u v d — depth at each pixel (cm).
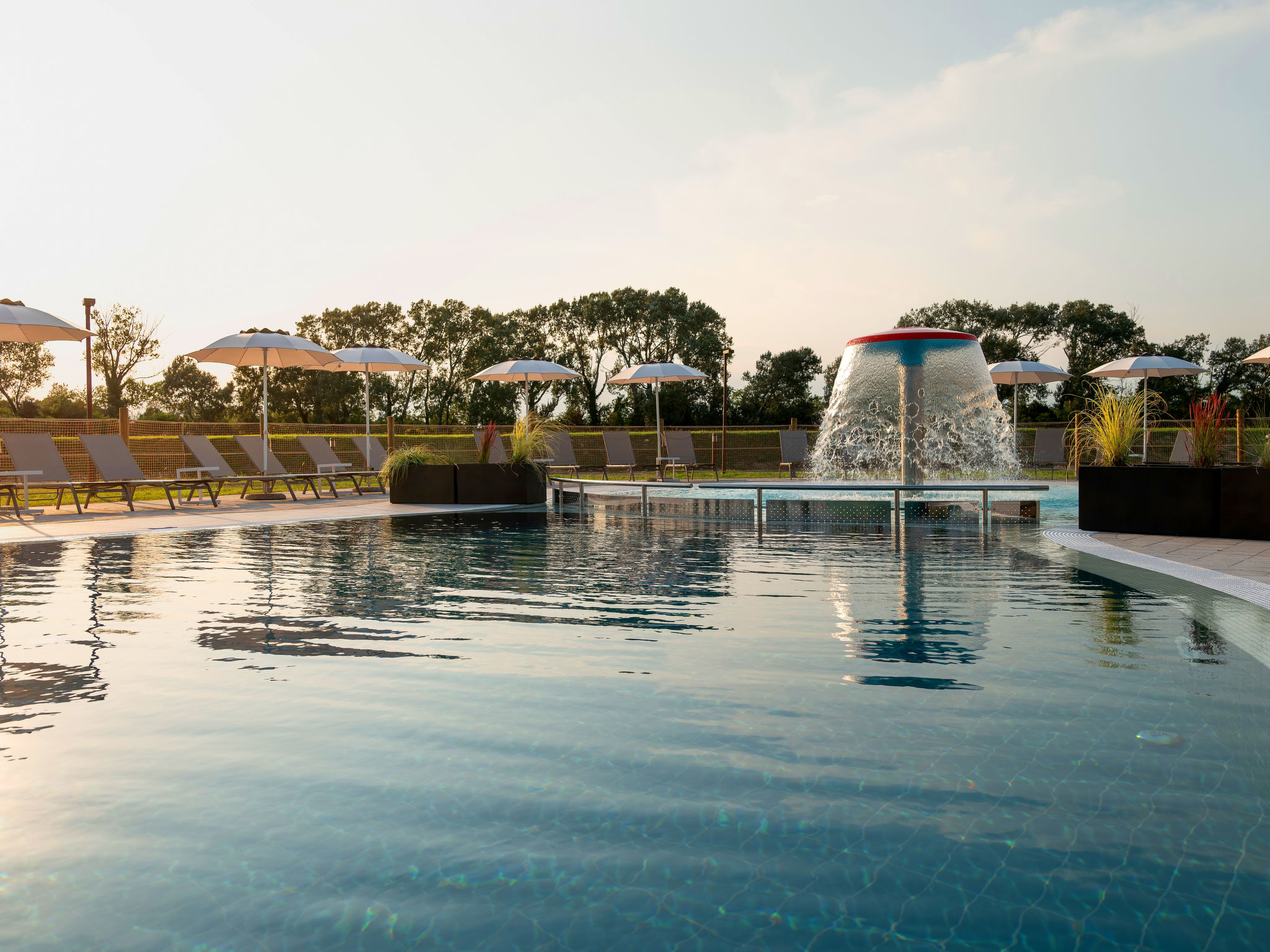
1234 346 3259
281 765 185
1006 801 163
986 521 746
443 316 4166
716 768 182
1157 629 320
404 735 205
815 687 244
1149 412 970
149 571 497
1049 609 361
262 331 1144
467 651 292
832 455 1105
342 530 755
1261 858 139
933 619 342
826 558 545
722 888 131
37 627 337
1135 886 130
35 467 940
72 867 139
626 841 148
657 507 918
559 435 1457
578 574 479
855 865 138
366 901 128
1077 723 209
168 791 171
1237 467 645
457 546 624
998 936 117
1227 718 212
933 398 994
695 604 381
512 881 134
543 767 183
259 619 352
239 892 131
